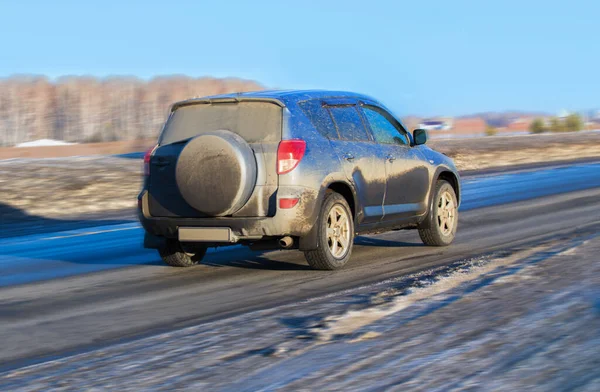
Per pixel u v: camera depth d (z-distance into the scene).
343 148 9.84
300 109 9.53
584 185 20.56
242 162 8.97
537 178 23.39
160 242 10.12
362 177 10.02
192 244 10.04
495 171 27.27
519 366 5.20
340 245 9.74
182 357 5.81
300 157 9.19
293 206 9.09
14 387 5.28
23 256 12.16
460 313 6.71
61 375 5.52
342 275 9.31
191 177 9.09
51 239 14.26
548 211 15.34
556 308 6.71
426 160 11.22
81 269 10.63
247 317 7.09
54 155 45.59
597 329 6.00
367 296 7.70
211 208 9.09
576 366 5.16
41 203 20.05
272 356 5.70
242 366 5.50
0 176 24.53
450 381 4.97
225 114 9.51
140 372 5.49
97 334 6.86
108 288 9.12
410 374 5.14
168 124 9.82
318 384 5.03
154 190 9.73
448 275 8.53
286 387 5.01
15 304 8.33
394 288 8.03
